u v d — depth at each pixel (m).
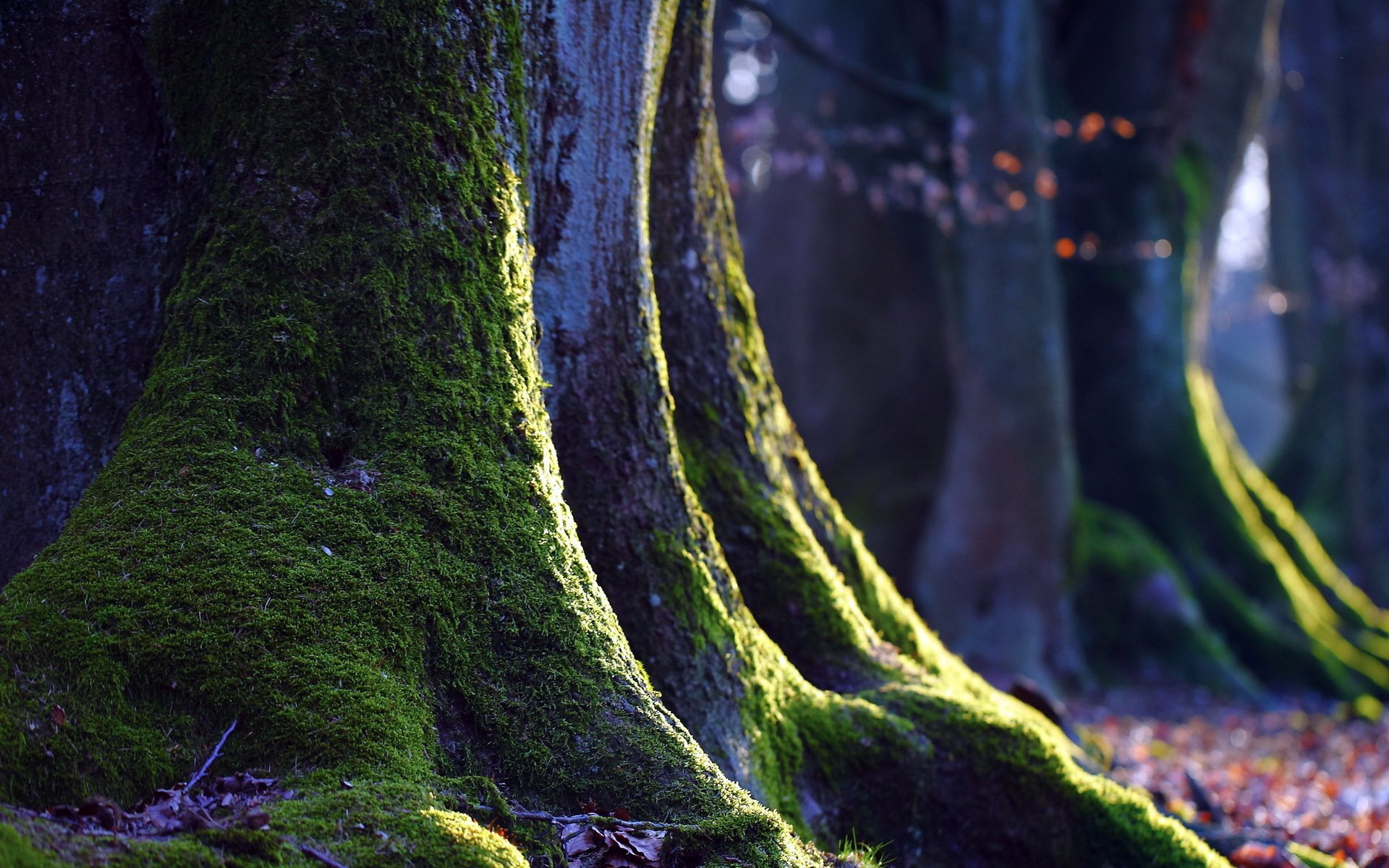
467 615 3.16
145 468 3.13
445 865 2.57
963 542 12.53
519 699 3.16
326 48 3.46
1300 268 20.95
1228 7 15.02
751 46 17.33
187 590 2.91
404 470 3.25
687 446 4.77
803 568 4.81
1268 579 14.16
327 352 3.31
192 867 2.38
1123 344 14.59
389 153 3.43
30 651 2.75
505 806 2.94
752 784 3.96
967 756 4.43
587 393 4.11
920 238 16.45
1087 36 14.77
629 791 3.12
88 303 3.68
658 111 4.78
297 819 2.58
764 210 17.95
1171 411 14.52
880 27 16.67
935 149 13.69
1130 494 14.38
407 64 3.48
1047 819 4.46
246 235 3.37
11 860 2.17
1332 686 13.41
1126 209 14.55
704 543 4.28
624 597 4.04
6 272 3.69
